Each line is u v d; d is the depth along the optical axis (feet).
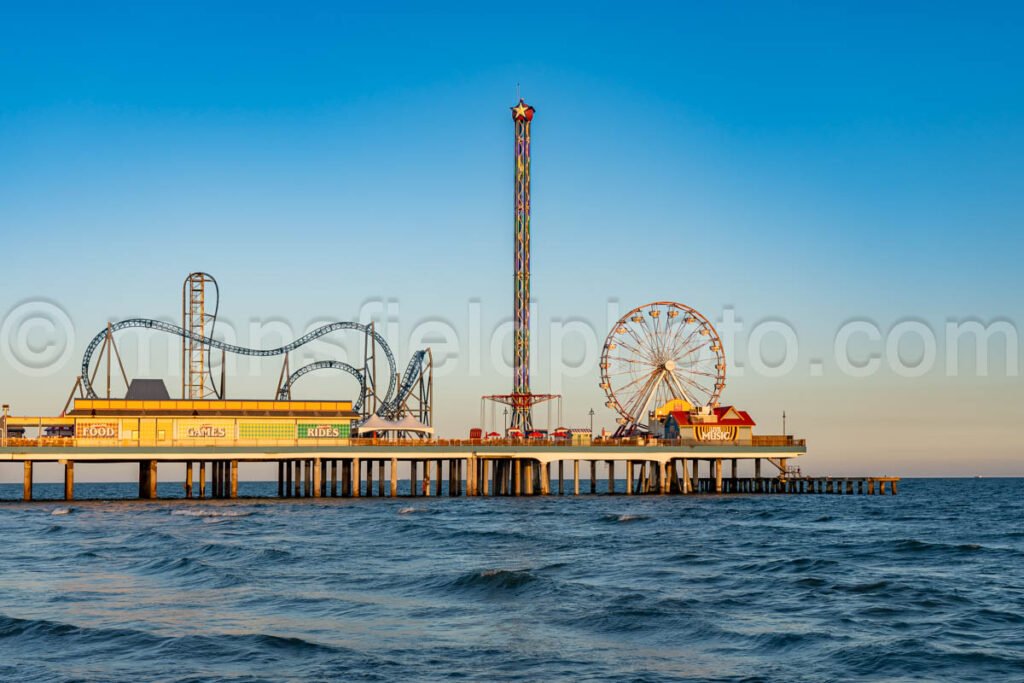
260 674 147.95
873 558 271.49
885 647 159.22
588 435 557.74
